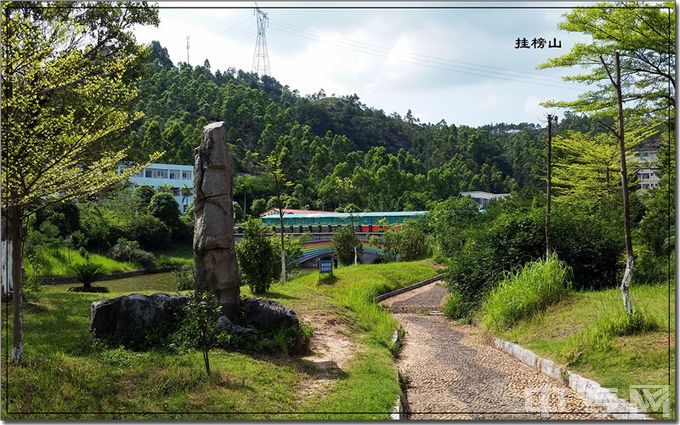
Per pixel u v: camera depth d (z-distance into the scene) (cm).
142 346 962
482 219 3155
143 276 3969
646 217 1800
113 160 977
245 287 1797
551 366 1029
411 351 1320
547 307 1377
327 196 7494
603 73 2114
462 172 9762
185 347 955
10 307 1255
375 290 2212
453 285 1889
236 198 7069
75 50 932
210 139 1120
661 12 1848
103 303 990
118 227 4566
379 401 827
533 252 1736
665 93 2056
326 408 781
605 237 1716
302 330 1141
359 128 13338
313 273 2681
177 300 1060
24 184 826
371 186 7769
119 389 776
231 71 15588
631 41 1941
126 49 1616
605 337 1012
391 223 4856
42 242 2552
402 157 10250
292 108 12962
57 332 1041
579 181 2806
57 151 861
